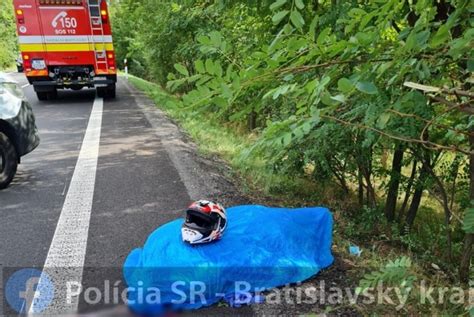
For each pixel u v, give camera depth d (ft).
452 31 6.76
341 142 15.15
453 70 7.56
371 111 7.54
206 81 6.49
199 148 26.66
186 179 19.56
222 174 21.11
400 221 19.26
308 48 6.62
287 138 7.16
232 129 32.40
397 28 7.97
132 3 54.60
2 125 18.47
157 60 54.95
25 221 15.01
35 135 20.35
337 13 9.97
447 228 14.38
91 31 46.39
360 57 6.90
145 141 27.53
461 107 6.89
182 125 33.35
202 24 32.42
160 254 10.23
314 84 6.61
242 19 15.93
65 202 16.85
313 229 12.20
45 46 45.52
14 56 176.45
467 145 10.61
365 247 14.24
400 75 6.47
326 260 11.69
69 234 13.87
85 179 19.76
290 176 19.43
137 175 20.26
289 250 10.95
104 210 15.96
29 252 12.62
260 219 11.68
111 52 47.67
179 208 16.17
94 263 11.93
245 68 7.06
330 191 20.45
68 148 25.88
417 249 15.12
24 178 20.06
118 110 41.68
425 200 25.13
